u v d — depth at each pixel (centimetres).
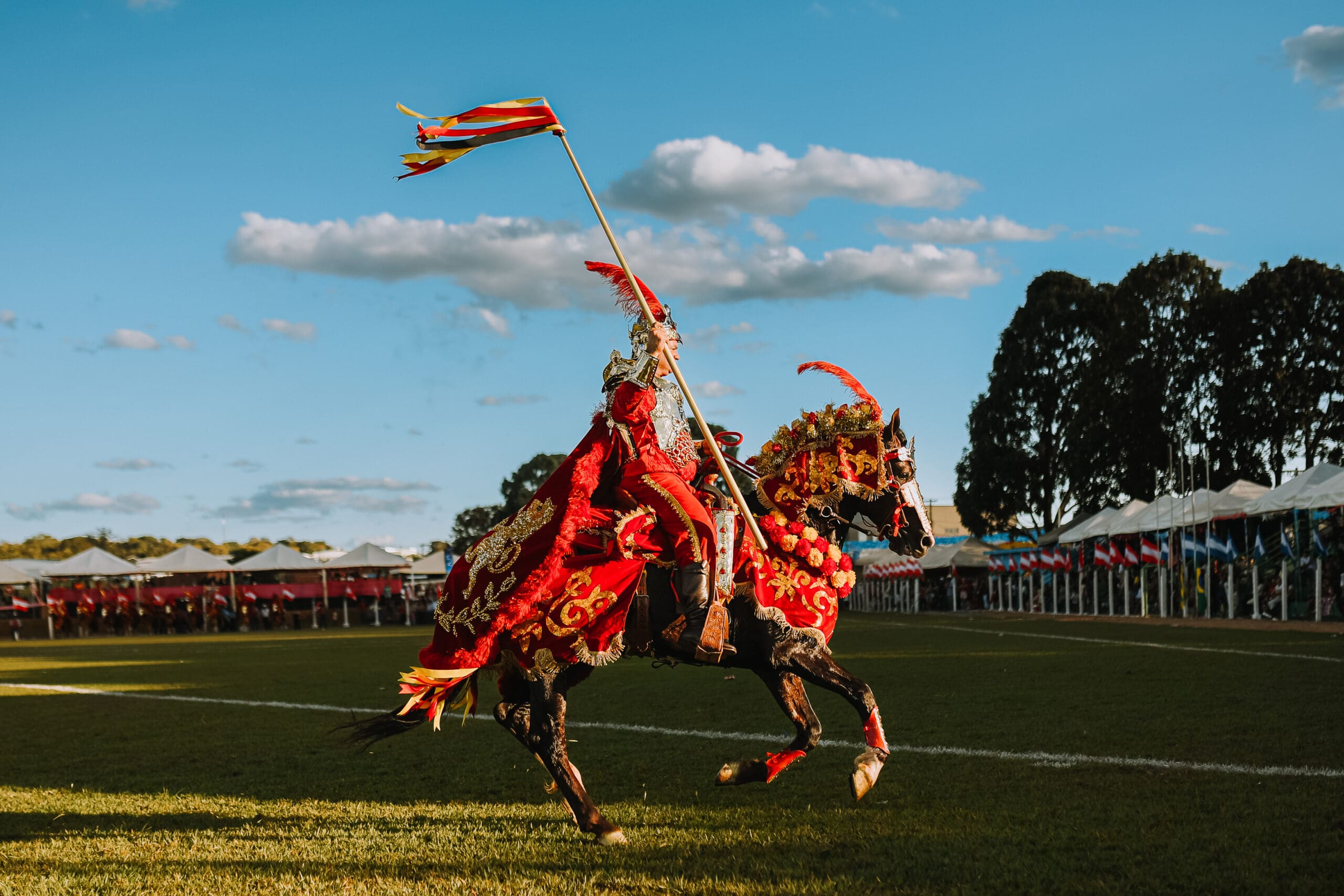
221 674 1955
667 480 578
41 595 6059
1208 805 571
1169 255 4809
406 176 583
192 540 11206
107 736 1075
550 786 581
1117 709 953
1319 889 431
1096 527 3497
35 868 530
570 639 568
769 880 471
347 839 580
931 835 538
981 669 1443
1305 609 2414
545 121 594
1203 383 4669
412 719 592
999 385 5631
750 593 582
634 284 583
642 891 464
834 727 946
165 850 562
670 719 1063
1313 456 4484
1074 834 527
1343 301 4394
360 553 6206
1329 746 725
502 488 8300
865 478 612
